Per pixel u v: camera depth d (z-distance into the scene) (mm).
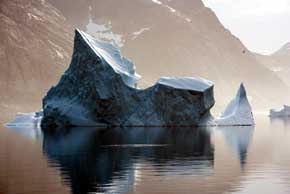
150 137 68688
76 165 42125
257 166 41688
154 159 45625
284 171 39125
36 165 42219
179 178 36094
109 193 31438
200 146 57312
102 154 49469
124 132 78125
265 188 32750
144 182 34656
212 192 31688
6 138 69688
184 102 91500
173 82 92562
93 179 35625
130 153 50312
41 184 34000
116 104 91438
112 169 39969
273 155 48938
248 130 87062
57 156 48125
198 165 42094
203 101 92125
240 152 51438
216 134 75875
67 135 73688
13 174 37750
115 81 91500
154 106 92188
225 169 40094
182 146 57062
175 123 92250
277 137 71312
